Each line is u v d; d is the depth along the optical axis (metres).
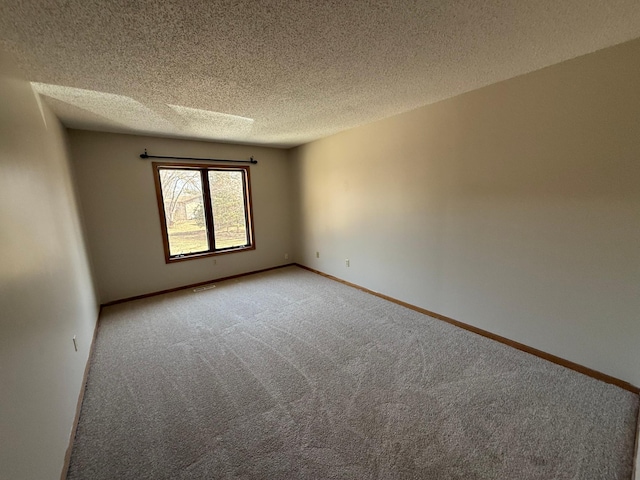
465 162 2.60
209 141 4.32
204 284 4.45
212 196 4.54
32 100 1.92
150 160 3.86
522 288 2.34
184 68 1.89
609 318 1.93
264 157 4.93
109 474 1.41
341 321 3.04
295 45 1.64
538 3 1.31
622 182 1.80
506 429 1.62
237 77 2.05
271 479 1.36
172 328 2.98
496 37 1.61
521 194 2.26
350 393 1.94
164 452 1.52
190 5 1.25
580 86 1.89
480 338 2.62
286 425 1.68
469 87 2.39
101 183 3.53
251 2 1.25
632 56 1.69
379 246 3.64
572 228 2.03
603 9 1.36
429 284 3.09
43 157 1.98
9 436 0.98
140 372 2.23
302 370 2.21
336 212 4.27
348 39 1.59
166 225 4.08
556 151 2.05
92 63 1.77
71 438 1.59
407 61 1.88
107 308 3.54
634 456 1.43
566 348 2.15
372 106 2.82
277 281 4.52
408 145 3.08
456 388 1.96
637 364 1.85
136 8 1.26
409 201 3.16
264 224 5.07
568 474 1.36
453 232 2.78
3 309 1.05
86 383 2.11
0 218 1.13
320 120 3.27
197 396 1.95
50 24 1.35
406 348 2.48
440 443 1.54
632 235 1.80
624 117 1.75
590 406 1.76
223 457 1.49
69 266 2.20
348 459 1.46
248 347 2.57
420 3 1.29
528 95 2.13
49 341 1.51
